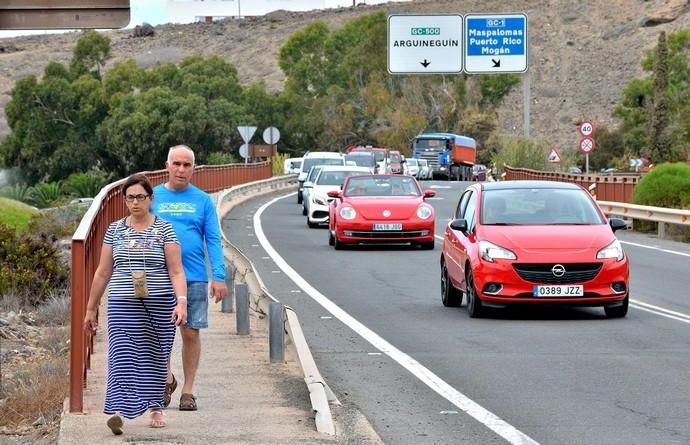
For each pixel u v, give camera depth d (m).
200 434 15.78
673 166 58.81
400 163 111.69
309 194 61.47
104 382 19.31
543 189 30.84
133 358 15.80
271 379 20.06
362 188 50.44
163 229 15.95
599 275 28.14
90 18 19.44
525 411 18.36
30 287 34.31
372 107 170.50
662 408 18.50
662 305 31.41
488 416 18.02
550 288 28.00
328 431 15.95
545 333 26.47
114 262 15.93
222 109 157.62
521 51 101.38
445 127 176.62
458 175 152.62
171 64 170.62
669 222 54.00
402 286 36.16
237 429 16.14
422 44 101.50
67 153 157.62
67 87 160.38
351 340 25.66
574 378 21.02
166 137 152.38
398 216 47.81
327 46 183.88
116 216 33.81
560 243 28.38
